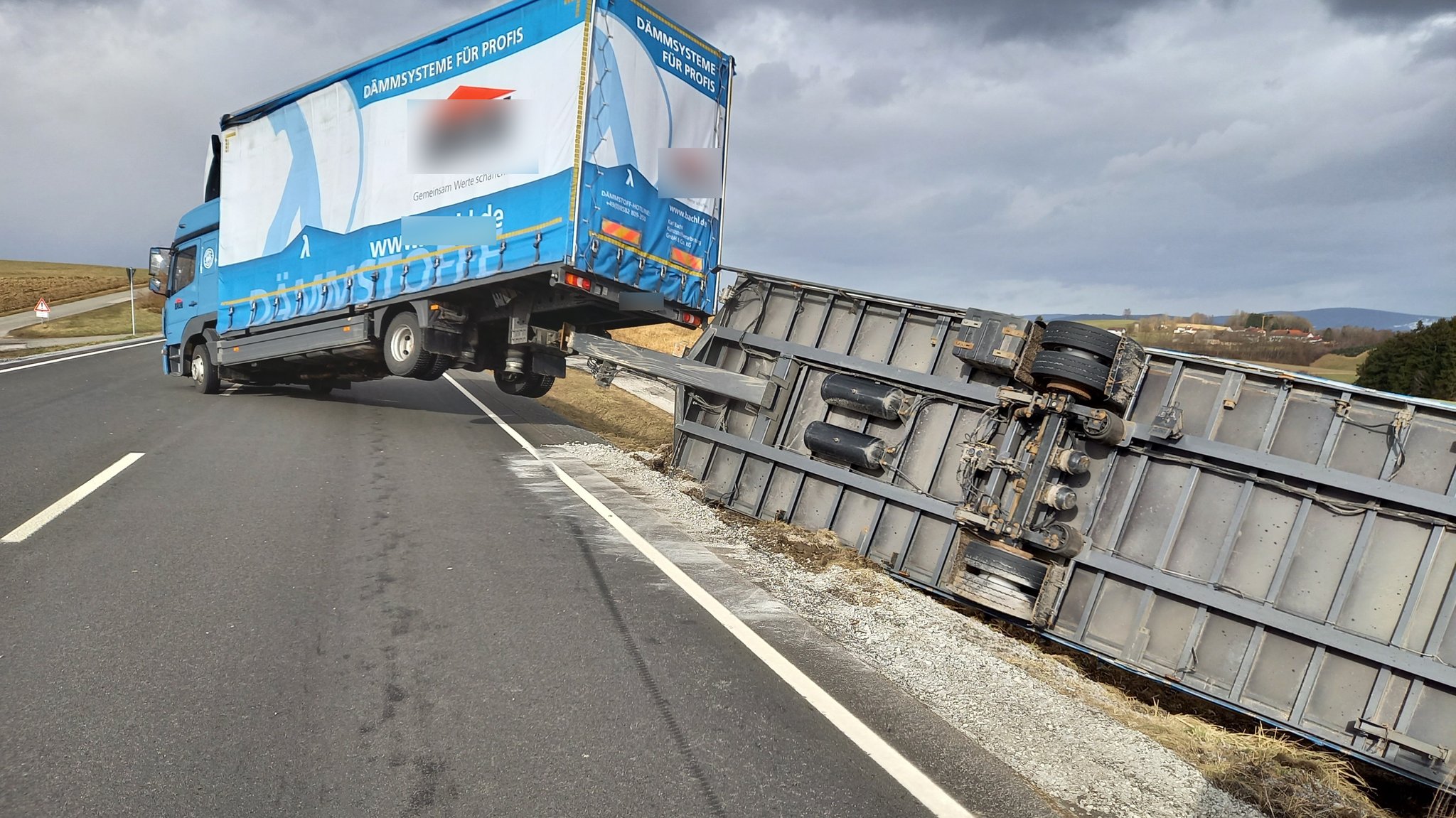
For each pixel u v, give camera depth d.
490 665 4.12
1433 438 5.15
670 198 9.64
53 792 2.93
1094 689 5.36
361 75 11.17
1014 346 6.51
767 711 3.83
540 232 8.91
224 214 14.12
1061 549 6.07
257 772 3.12
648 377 9.48
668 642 4.54
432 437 11.20
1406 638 4.93
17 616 4.42
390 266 10.78
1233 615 5.48
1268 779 4.01
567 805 2.99
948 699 4.26
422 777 3.13
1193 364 6.09
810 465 7.77
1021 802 3.28
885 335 7.83
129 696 3.64
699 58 9.94
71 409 12.00
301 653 4.16
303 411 13.18
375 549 5.95
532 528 6.73
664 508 7.85
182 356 16.03
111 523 6.21
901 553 6.97
